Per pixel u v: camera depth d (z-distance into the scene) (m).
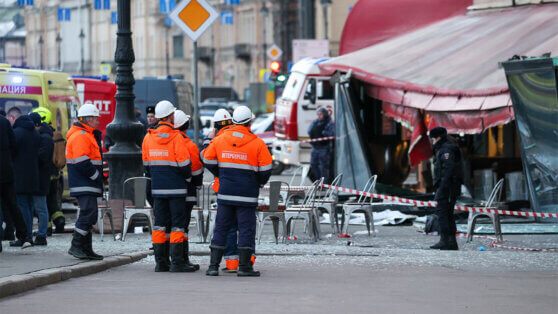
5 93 45.88
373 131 55.50
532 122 40.53
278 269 28.61
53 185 38.34
